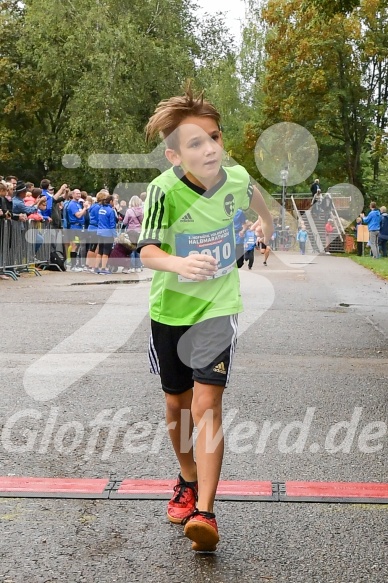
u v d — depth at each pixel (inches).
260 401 241.1
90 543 139.6
